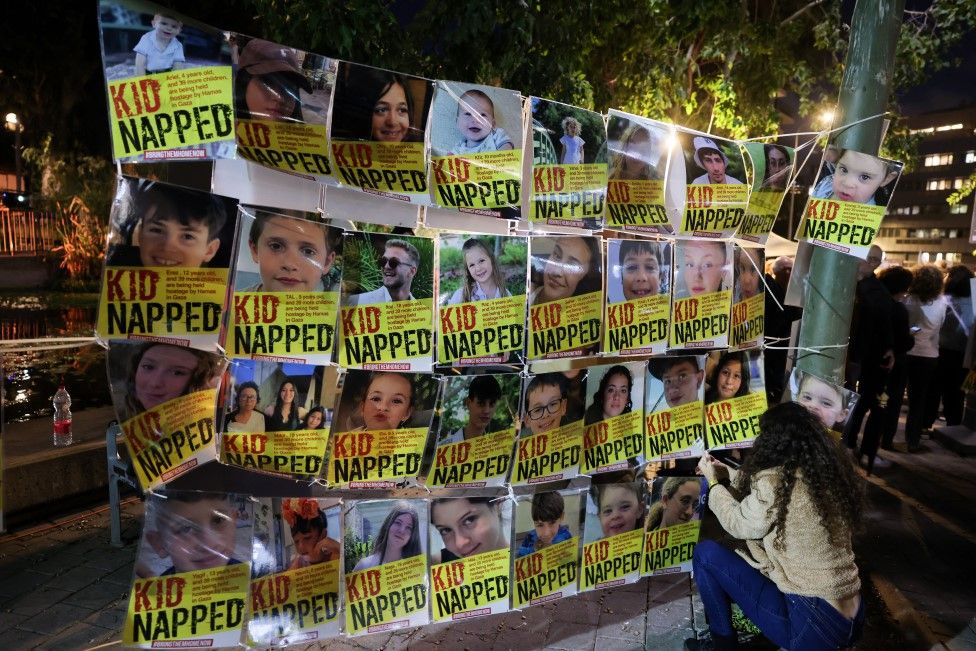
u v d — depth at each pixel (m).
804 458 2.61
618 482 3.31
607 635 3.32
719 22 8.03
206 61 2.18
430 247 2.55
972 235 7.57
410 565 2.77
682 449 3.26
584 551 3.12
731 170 3.12
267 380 2.38
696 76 10.60
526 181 2.74
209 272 2.26
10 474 4.42
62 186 18.62
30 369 8.63
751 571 2.78
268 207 2.36
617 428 3.08
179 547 2.43
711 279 3.17
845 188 3.25
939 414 8.78
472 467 2.75
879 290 5.81
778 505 2.59
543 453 2.90
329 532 2.65
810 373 3.49
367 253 2.47
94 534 4.38
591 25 6.89
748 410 3.36
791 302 3.55
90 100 19.02
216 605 2.48
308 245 2.38
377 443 2.57
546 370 2.86
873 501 5.35
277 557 2.57
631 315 3.00
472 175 2.57
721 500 2.80
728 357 3.31
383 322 2.51
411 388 2.58
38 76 17.89
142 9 2.12
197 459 2.36
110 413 6.12
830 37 8.70
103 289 2.15
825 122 9.09
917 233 85.50
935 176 83.38
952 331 7.51
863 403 5.89
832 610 2.58
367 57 4.90
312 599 2.64
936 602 3.73
